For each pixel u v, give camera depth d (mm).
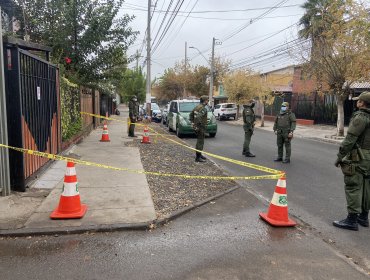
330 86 19375
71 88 11727
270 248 4422
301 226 5281
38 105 7293
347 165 5113
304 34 22719
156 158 10453
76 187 5152
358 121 4922
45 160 7945
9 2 13188
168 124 21328
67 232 4609
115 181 7195
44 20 13852
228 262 4016
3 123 5734
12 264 3826
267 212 5723
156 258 4062
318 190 7609
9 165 6059
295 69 32438
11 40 5809
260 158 11719
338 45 17719
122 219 5047
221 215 5621
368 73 17594
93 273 3688
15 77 5941
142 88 49688
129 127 15945
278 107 36562
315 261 4102
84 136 15000
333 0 18016
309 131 24094
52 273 3662
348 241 4828
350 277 3760
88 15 14250
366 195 5250
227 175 8617
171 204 5930
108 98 30156
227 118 38281
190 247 4387
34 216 5059
